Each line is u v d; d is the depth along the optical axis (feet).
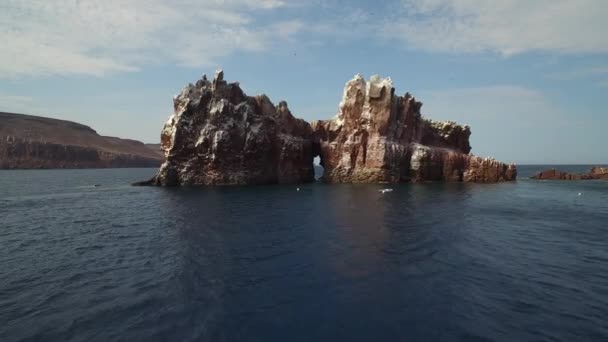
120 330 41.52
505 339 39.40
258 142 247.29
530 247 77.61
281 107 280.51
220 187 225.35
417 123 288.71
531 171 651.25
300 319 44.14
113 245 80.28
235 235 88.74
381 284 55.47
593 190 209.87
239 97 256.73
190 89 246.27
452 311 46.14
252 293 52.16
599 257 70.23
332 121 289.94
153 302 49.14
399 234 89.30
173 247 77.77
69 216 120.78
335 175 268.82
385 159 254.88
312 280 57.21
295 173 271.28
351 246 77.66
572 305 47.98
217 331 41.22
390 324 42.86
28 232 95.20
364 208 132.98
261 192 194.29
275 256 70.33
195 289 53.78
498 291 52.70
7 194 200.54
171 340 39.32
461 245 78.89
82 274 60.85
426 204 144.15
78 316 45.09
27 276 60.03
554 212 125.39
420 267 63.52
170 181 237.45
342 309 46.85
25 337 40.06
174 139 235.40
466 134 315.78
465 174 276.41
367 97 266.36
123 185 259.60
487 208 133.69
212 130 238.07
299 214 119.85
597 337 39.75
